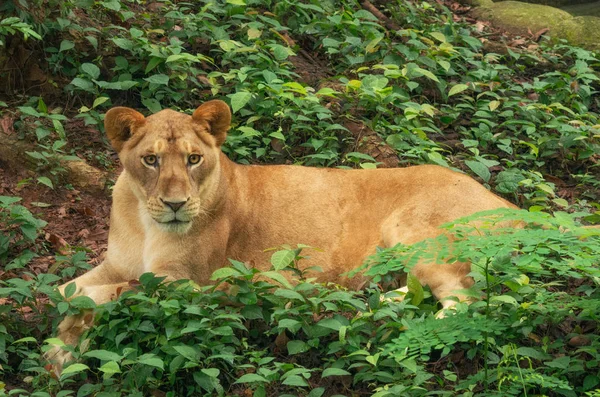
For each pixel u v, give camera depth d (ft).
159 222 32.37
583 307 29.94
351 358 29.73
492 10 73.82
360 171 38.11
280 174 37.32
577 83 56.13
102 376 28.73
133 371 28.35
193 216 32.63
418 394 27.43
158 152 32.58
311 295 33.81
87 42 50.44
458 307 30.48
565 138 49.32
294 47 55.36
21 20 47.83
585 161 49.57
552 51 64.64
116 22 53.57
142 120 33.47
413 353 27.78
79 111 47.09
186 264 34.06
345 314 32.63
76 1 51.13
